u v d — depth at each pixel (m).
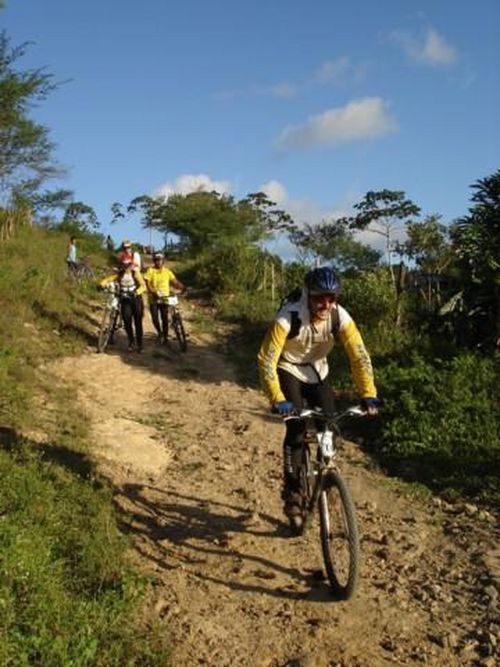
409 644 4.59
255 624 4.73
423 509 6.95
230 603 4.97
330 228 41.09
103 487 6.54
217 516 6.50
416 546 6.04
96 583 4.75
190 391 11.39
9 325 12.47
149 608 4.79
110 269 29.91
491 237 12.03
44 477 6.33
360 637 4.63
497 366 10.31
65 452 7.37
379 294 14.45
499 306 11.59
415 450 8.28
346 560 5.05
